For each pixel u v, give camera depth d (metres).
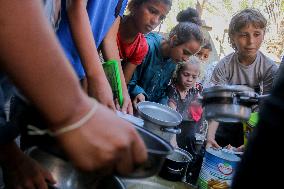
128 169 0.36
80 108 0.33
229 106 0.56
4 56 0.31
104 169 0.35
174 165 1.05
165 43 1.62
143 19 1.42
